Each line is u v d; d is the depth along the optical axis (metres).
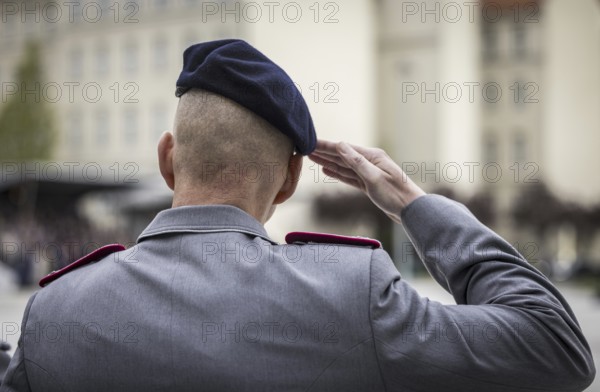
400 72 92.56
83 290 2.68
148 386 2.49
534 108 98.19
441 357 2.44
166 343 2.50
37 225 37.59
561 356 2.56
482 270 2.75
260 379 2.46
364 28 79.06
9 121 72.88
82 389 2.55
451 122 89.81
